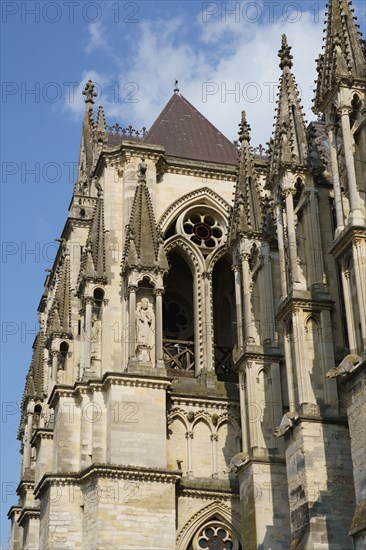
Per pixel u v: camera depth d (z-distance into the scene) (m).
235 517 72.88
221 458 74.94
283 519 63.31
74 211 91.56
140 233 76.19
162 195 83.75
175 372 79.81
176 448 74.50
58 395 77.94
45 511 75.19
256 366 67.62
